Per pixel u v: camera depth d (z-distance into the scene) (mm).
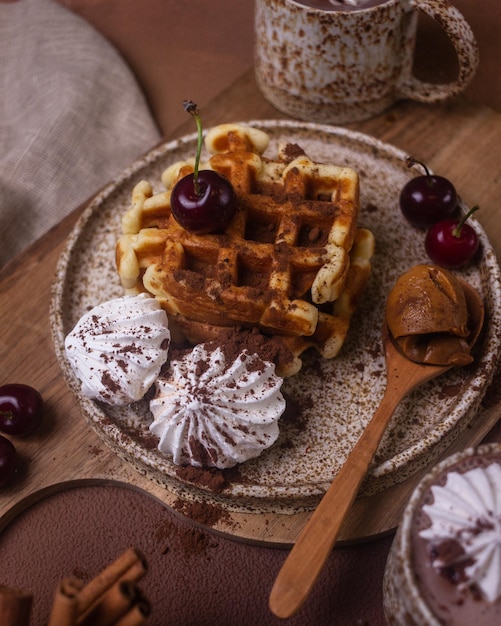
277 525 579
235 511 583
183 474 571
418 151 689
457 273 639
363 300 635
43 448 601
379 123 704
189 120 714
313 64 677
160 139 746
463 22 656
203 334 599
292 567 535
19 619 511
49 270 653
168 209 611
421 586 497
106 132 751
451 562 498
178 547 587
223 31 817
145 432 592
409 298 588
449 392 599
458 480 512
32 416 595
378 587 577
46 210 735
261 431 574
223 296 579
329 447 589
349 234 592
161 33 819
